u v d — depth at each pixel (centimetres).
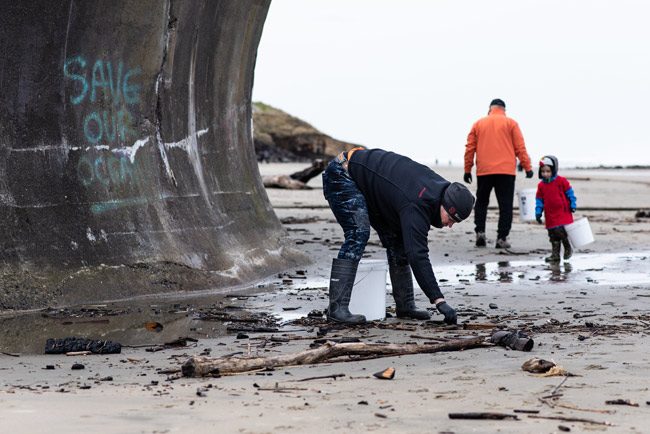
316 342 797
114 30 1177
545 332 830
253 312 1014
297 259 1545
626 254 1675
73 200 1124
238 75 1562
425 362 677
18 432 434
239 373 640
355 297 946
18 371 669
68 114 1137
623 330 834
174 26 1298
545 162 1523
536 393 544
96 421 462
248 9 1525
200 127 1430
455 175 6962
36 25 1074
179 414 484
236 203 1494
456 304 1055
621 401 511
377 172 919
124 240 1163
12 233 1048
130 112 1234
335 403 518
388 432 444
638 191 4275
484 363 664
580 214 2773
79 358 733
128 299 1109
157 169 1270
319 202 3334
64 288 1061
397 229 942
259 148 16538
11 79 1070
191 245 1259
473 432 444
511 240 1969
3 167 1064
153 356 744
